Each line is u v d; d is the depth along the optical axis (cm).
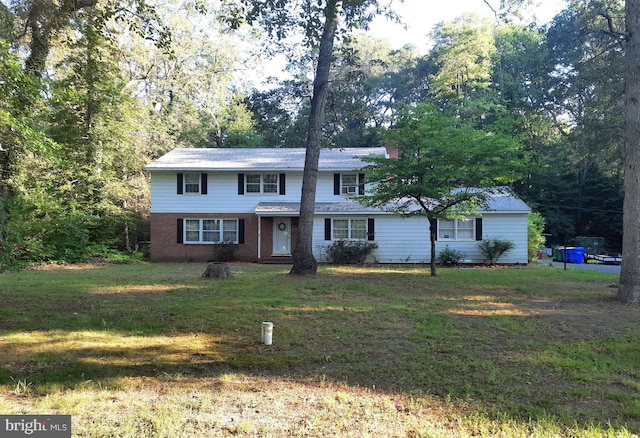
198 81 2822
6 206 890
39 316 789
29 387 437
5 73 959
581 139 2072
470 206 1530
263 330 625
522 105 3284
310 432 346
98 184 2252
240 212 2283
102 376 474
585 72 1831
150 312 833
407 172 1441
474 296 1075
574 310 895
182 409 387
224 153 2495
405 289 1187
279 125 1836
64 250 2062
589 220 3650
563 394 439
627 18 1033
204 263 2162
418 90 4834
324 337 666
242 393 432
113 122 2161
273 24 968
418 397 426
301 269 1516
